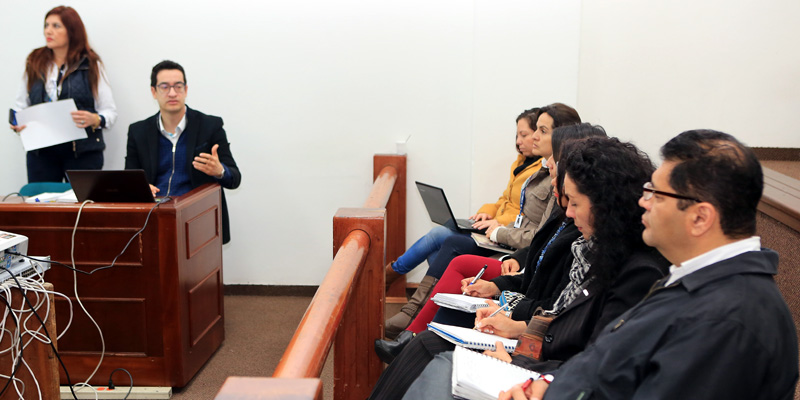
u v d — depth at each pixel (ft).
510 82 12.16
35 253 8.48
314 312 4.88
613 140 5.08
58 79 11.95
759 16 11.89
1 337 6.56
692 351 3.42
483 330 6.07
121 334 8.68
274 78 12.64
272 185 13.06
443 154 12.82
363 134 12.82
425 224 13.15
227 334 11.08
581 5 11.94
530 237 8.66
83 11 12.41
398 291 12.57
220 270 10.37
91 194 8.55
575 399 3.96
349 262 6.10
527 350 5.65
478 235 9.52
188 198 8.95
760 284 3.47
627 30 12.24
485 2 11.95
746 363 3.33
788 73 11.99
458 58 12.44
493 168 12.49
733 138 3.68
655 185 3.77
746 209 3.55
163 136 10.89
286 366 3.94
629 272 4.71
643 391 3.55
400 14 12.35
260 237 13.25
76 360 8.71
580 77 12.51
